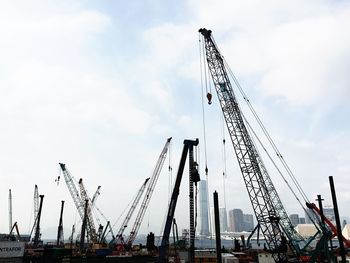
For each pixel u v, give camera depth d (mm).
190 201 63250
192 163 59625
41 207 119875
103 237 124688
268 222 57312
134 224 102312
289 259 63250
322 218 51656
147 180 114438
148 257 78500
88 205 125688
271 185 59344
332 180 47500
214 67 61969
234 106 60125
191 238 63062
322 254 60125
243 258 70500
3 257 66688
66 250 74688
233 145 59250
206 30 63031
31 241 128875
